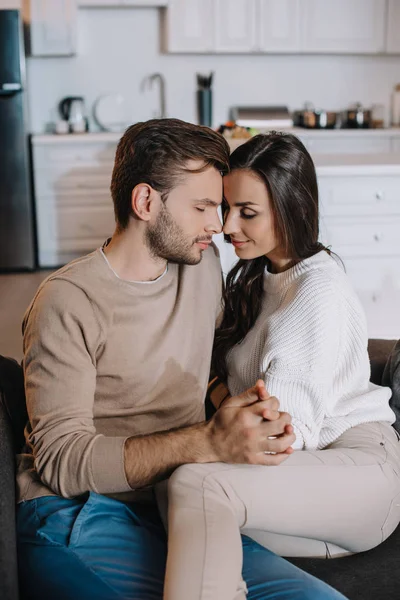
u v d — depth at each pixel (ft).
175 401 4.77
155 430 4.74
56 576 4.00
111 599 3.88
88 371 4.38
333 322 4.76
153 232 4.53
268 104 20.61
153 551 4.11
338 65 20.62
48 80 19.69
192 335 4.86
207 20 18.88
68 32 18.37
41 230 18.47
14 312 14.88
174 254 4.61
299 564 4.55
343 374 4.97
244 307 5.36
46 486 4.37
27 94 19.26
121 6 18.65
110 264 4.62
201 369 4.94
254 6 18.94
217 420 4.20
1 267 18.20
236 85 20.38
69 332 4.31
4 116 17.26
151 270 4.68
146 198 4.47
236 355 5.33
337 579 4.39
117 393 4.62
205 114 19.80
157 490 4.53
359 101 20.98
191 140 4.43
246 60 20.24
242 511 4.17
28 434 4.83
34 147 17.94
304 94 20.71
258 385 4.17
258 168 4.79
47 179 18.16
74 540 4.03
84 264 4.53
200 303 4.93
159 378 4.68
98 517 4.16
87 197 18.38
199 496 4.02
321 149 19.33
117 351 4.54
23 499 4.39
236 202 4.93
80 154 18.12
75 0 18.21
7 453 4.43
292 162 4.82
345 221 10.98
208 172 4.51
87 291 4.41
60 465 4.17
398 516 4.67
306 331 4.75
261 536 4.56
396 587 4.32
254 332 5.23
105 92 19.95
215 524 3.86
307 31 19.25
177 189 4.45
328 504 4.31
